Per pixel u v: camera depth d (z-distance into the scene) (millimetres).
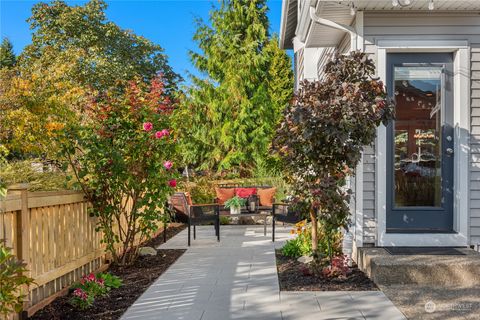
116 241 5500
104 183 5219
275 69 21953
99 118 5422
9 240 3365
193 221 7363
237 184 12000
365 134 4555
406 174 5504
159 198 5762
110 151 5113
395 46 5379
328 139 4496
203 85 18453
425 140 5500
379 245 5336
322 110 4434
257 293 4281
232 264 5676
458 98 5359
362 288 4395
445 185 5445
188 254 6453
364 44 5402
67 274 4512
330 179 4602
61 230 4348
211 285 4609
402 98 5516
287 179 5090
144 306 3912
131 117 5504
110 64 20016
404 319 3506
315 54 10453
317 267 4816
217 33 19406
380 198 5348
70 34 21625
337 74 4676
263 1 19734
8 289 2357
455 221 5375
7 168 5094
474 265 4449
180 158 6504
